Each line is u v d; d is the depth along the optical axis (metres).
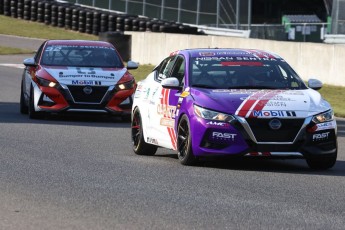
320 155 33.53
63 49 58.12
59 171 32.38
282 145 33.12
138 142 39.47
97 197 26.83
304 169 34.72
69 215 23.95
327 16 158.00
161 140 37.41
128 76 55.97
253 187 29.39
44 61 56.88
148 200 26.45
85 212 24.41
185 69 36.75
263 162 37.06
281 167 35.34
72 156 37.34
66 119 56.00
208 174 32.41
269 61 37.41
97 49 58.56
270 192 28.39
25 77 58.22
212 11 148.88
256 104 33.53
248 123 33.06
